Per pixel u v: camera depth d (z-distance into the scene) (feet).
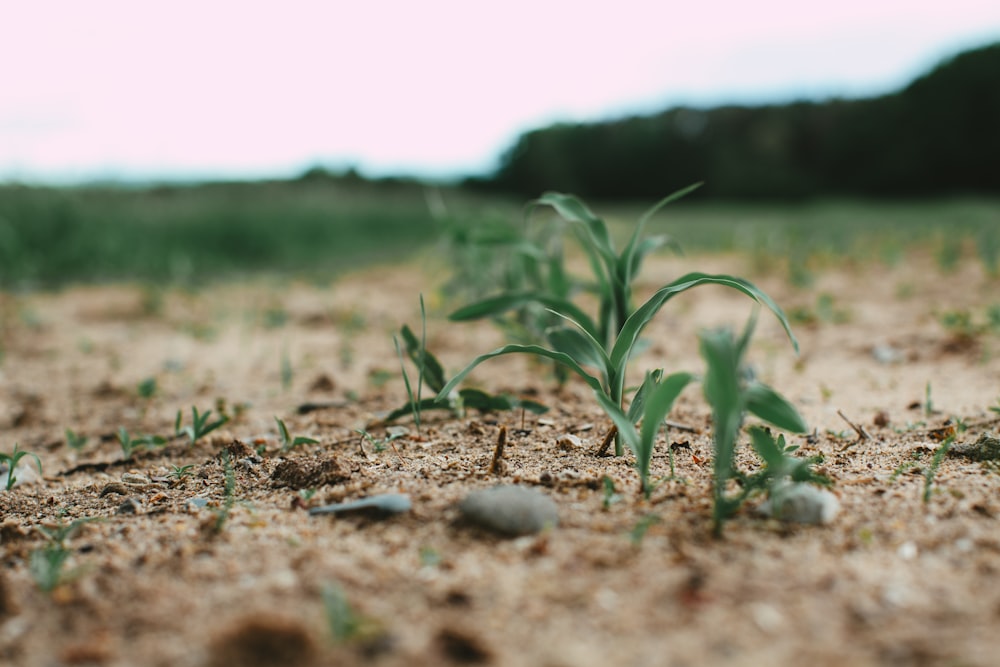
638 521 1.40
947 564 1.29
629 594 1.24
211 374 2.86
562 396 2.20
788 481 1.48
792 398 2.17
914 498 1.47
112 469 1.86
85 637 1.21
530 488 1.52
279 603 1.25
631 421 1.64
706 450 1.73
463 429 1.90
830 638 1.17
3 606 1.26
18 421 2.30
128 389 2.64
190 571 1.33
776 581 1.26
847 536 1.36
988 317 2.91
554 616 1.21
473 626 1.20
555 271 2.20
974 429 1.84
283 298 5.00
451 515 1.44
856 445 1.77
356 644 1.17
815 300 3.88
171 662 1.16
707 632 1.18
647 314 1.60
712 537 1.36
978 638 1.16
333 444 1.86
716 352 1.31
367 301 4.68
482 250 3.55
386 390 2.44
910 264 4.86
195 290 5.49
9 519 1.59
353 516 1.46
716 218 10.78
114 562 1.36
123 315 4.39
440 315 3.91
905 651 1.15
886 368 2.46
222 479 1.68
